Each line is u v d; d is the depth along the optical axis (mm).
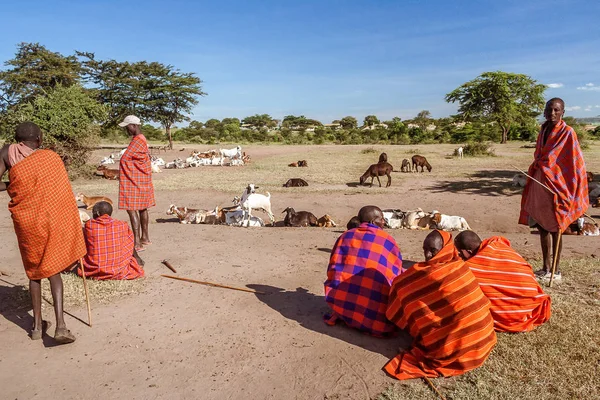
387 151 41531
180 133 71125
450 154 36844
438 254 3996
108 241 5973
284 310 5152
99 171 23875
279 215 13406
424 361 3938
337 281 4637
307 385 3709
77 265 6121
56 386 3715
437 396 3498
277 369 3945
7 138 21297
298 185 18859
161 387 3701
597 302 5113
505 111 56531
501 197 15453
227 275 6398
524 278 4398
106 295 5582
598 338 4285
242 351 4246
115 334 4586
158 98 45406
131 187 7500
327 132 78375
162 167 29266
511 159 31594
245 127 127250
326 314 4926
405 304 4047
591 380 3621
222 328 4707
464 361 3789
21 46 43594
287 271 6598
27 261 4215
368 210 4879
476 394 3488
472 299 3840
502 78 56750
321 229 10375
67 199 4254
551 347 4137
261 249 7973
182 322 4852
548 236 5855
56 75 42812
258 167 27797
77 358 4137
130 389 3674
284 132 80375
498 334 4418
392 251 4664
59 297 4262
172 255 7477
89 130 22438
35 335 4469
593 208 13492
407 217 10773
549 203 5613
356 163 29812
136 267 6289
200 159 29781
